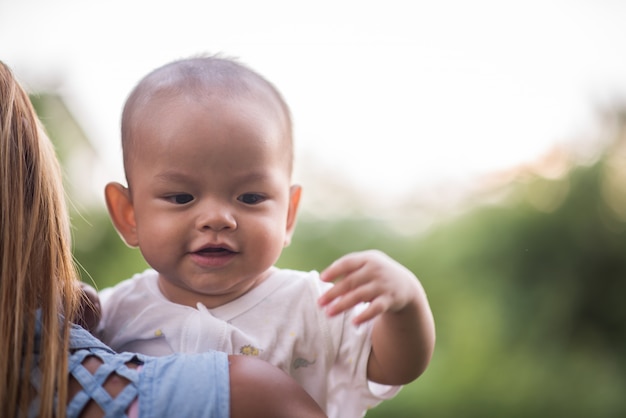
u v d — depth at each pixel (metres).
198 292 1.52
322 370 1.52
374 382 1.54
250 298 1.53
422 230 4.88
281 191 1.52
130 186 1.54
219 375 1.17
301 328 1.52
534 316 4.66
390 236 4.80
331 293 1.30
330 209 4.88
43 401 1.10
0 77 1.24
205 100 1.46
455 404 4.41
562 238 4.76
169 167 1.44
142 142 1.48
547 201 4.89
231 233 1.44
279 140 1.52
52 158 1.29
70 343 1.18
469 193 5.00
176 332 1.51
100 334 1.59
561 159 5.04
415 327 1.42
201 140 1.43
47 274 1.19
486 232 4.79
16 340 1.12
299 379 1.52
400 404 4.40
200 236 1.44
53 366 1.12
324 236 4.72
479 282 4.73
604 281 4.75
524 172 5.02
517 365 4.53
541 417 4.41
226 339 1.47
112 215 1.62
